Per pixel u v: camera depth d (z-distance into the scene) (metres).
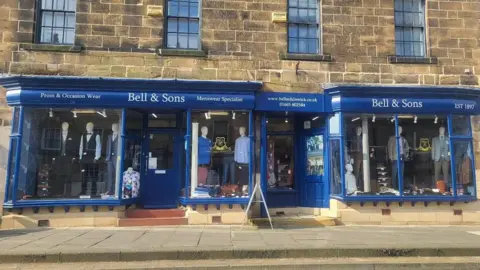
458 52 11.41
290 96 10.67
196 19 10.90
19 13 10.14
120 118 10.22
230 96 10.34
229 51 10.65
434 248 7.70
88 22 10.29
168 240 8.10
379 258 7.47
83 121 10.34
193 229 9.48
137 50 10.37
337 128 10.74
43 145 10.12
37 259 6.93
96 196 10.05
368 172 10.81
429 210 10.75
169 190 10.93
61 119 10.27
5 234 8.70
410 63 11.16
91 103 9.95
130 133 10.86
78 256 7.00
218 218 10.16
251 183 10.38
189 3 10.93
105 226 9.76
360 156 10.83
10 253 6.94
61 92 9.83
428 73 11.20
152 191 10.87
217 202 10.12
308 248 7.49
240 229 9.54
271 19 10.89
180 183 10.90
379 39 11.14
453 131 11.10
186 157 10.34
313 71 10.84
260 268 6.82
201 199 10.12
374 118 10.98
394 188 10.88
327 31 11.02
